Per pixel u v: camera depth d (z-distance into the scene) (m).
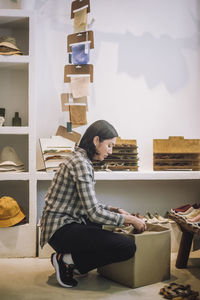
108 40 3.75
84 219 2.67
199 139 3.56
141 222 2.44
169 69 3.86
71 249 2.39
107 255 2.38
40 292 2.36
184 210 2.99
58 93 3.67
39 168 3.64
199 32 3.89
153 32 3.83
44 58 3.65
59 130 3.58
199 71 3.88
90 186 2.35
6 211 3.12
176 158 3.58
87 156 2.47
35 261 3.05
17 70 3.63
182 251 2.87
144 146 3.81
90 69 3.36
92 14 3.73
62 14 3.67
